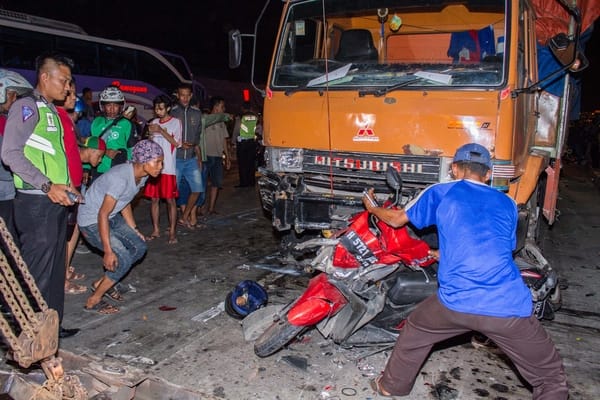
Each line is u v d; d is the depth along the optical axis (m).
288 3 4.87
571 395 3.43
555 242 7.48
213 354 3.81
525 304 2.78
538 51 5.62
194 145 7.00
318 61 4.84
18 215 3.56
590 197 11.98
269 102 4.82
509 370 3.70
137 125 7.14
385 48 5.12
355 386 3.43
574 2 5.26
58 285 3.82
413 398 3.32
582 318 4.71
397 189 3.58
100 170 5.66
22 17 13.00
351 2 4.81
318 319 3.47
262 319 3.91
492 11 4.27
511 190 4.46
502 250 2.78
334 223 4.58
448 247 2.84
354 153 4.44
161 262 5.89
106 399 2.81
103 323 4.27
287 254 5.84
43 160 3.49
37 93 3.52
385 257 3.49
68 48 13.59
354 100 4.38
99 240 4.33
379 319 3.70
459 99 4.09
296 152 4.71
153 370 3.56
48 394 2.69
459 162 3.03
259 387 3.39
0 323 2.46
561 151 5.84
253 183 11.69
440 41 4.96
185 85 6.84
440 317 2.90
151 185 6.57
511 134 4.00
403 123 4.20
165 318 4.41
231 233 7.30
